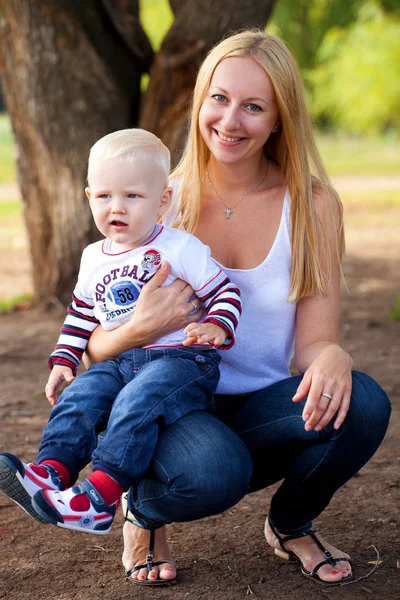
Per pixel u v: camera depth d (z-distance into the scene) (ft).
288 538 9.71
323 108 93.25
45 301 25.17
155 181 8.84
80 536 10.91
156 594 9.20
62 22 22.22
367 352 21.06
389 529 10.82
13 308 25.72
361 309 26.68
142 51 23.54
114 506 8.23
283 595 9.10
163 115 22.00
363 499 11.87
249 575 9.60
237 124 9.07
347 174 73.36
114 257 9.02
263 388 9.58
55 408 8.84
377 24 82.23
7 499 12.24
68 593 9.32
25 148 24.09
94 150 8.93
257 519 11.27
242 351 9.46
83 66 22.61
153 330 8.79
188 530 10.97
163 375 8.48
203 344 8.91
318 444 8.83
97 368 9.04
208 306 8.98
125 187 8.71
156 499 8.49
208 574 9.65
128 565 9.60
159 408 8.30
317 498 9.21
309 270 9.27
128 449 8.15
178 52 21.45
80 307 9.34
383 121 95.76
